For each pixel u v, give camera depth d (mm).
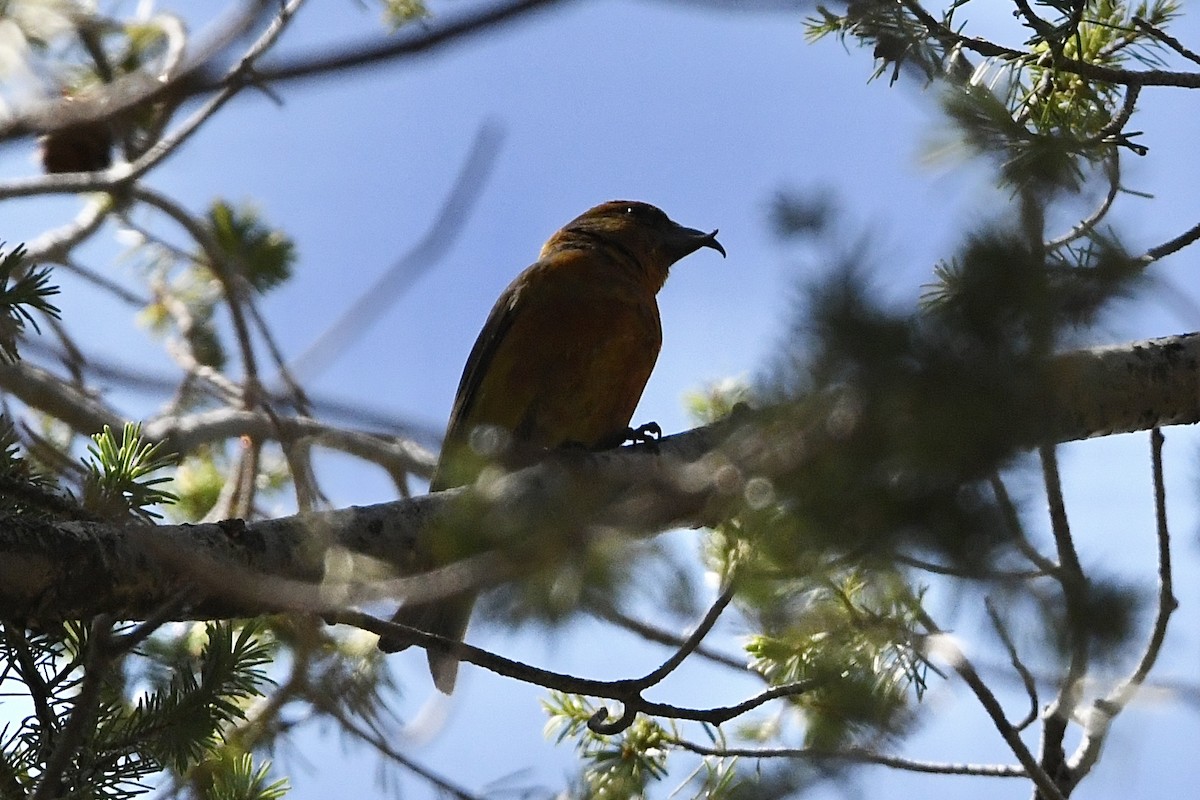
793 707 7723
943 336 3434
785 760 7535
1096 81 7133
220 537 6215
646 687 6602
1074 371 3660
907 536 3545
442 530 4117
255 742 8055
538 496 4070
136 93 4523
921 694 6719
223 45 4215
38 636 6223
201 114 8508
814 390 3561
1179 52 7195
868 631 5941
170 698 6203
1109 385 6945
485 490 4141
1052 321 3473
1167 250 6781
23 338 8891
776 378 3689
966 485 3480
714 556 5723
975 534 3512
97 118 4535
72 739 5316
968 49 7281
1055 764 7684
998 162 4980
